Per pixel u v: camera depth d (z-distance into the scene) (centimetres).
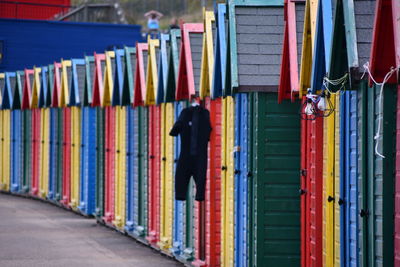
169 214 4231
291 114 3133
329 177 2714
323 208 2800
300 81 2834
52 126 7069
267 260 3142
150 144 4544
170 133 3716
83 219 5959
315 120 2831
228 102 3475
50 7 11506
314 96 2662
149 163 4575
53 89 6862
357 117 2470
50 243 4653
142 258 4175
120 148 5166
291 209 3139
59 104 6712
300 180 3133
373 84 2333
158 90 4284
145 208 4653
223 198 3541
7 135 8238
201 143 3603
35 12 11388
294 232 3144
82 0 12950
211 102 3650
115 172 5275
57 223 5675
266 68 3161
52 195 7056
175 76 4016
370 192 2381
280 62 3177
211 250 3625
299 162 3139
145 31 10694
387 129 2286
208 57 3566
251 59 3173
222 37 3366
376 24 2173
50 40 9912
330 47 2456
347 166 2558
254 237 3161
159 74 4253
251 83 3131
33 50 9888
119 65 5069
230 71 3269
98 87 5675
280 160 3139
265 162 3139
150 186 4544
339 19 2406
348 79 2434
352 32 2338
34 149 7594
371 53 2219
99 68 5644
